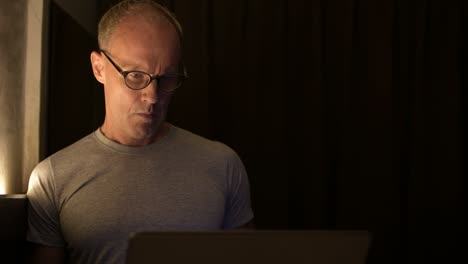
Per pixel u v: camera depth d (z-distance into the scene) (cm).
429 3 330
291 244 80
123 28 121
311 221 315
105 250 119
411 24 329
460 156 327
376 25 324
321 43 318
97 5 279
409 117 330
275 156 312
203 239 77
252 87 312
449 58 328
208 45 310
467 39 332
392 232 321
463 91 334
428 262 325
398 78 330
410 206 324
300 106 319
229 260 79
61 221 122
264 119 314
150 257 77
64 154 127
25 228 125
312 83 317
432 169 328
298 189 318
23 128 148
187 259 78
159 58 120
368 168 321
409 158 329
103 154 126
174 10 306
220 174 131
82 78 211
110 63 123
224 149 136
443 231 326
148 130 124
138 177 124
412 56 330
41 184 123
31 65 152
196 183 127
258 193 312
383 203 321
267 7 316
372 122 322
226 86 312
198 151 132
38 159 153
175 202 124
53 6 170
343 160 321
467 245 327
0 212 113
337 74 323
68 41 189
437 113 328
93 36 240
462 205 327
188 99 303
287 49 320
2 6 144
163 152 129
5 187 140
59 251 124
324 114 320
